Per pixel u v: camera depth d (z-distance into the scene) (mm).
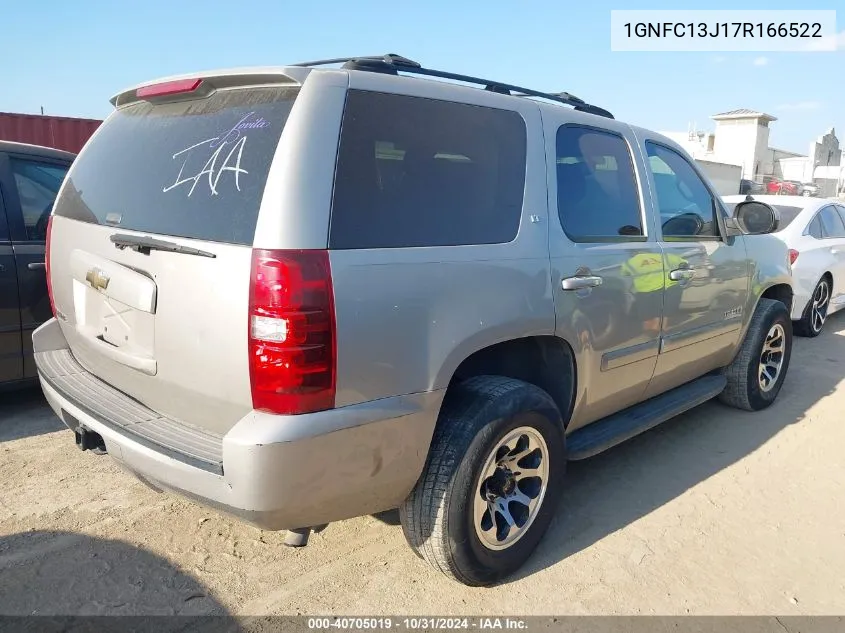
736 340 4426
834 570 2947
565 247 2885
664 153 3775
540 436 2783
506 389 2627
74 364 2992
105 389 2697
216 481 2061
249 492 2010
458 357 2398
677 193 3779
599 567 2904
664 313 3500
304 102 2152
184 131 2502
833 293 7648
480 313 2469
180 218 2293
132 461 2291
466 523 2486
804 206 7477
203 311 2127
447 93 2598
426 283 2303
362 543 3023
